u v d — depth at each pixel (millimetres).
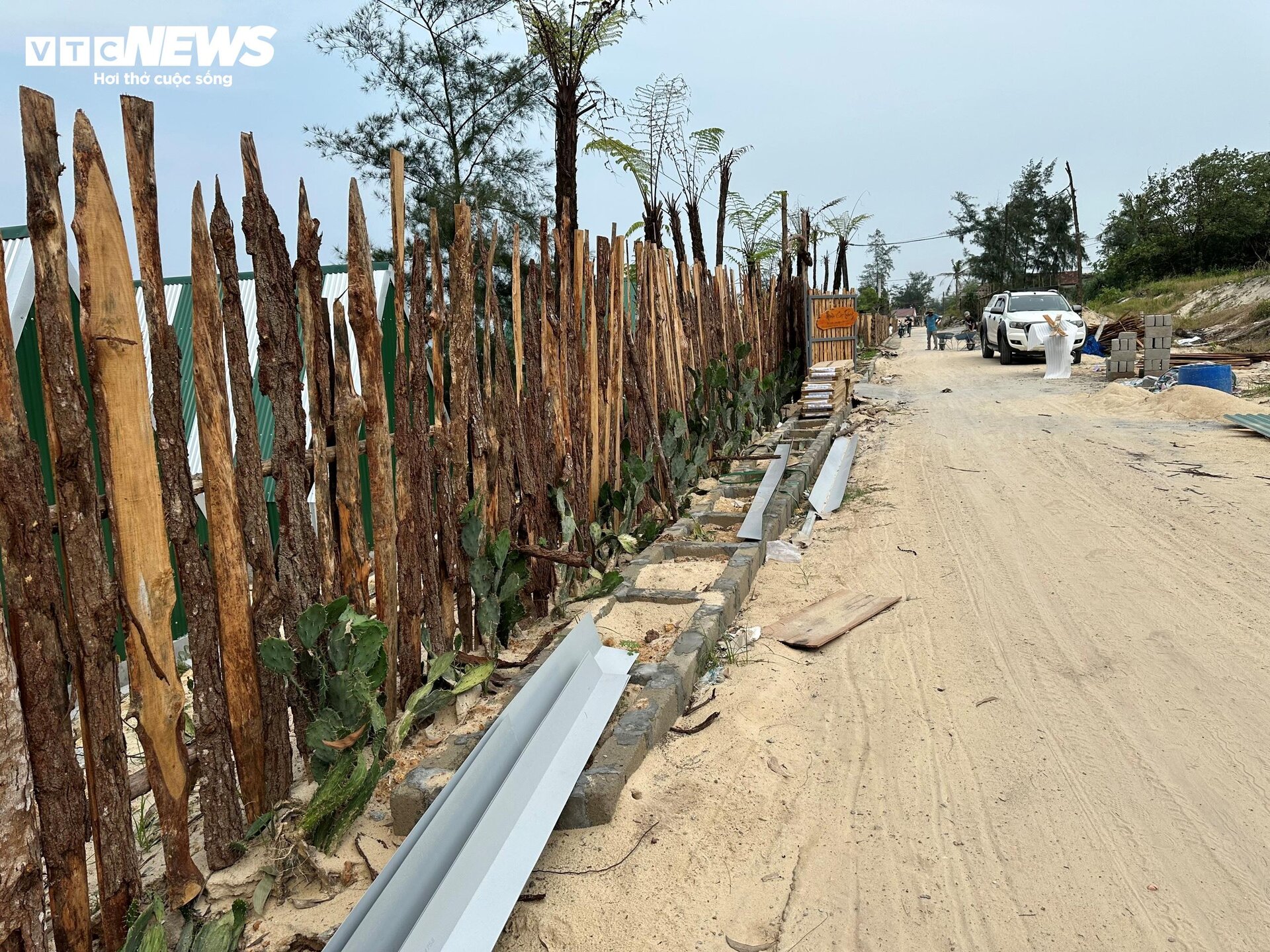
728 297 11461
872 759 3729
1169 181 43125
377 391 3766
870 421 13570
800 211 15711
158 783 2814
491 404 4867
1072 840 3100
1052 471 9031
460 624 4691
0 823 2250
